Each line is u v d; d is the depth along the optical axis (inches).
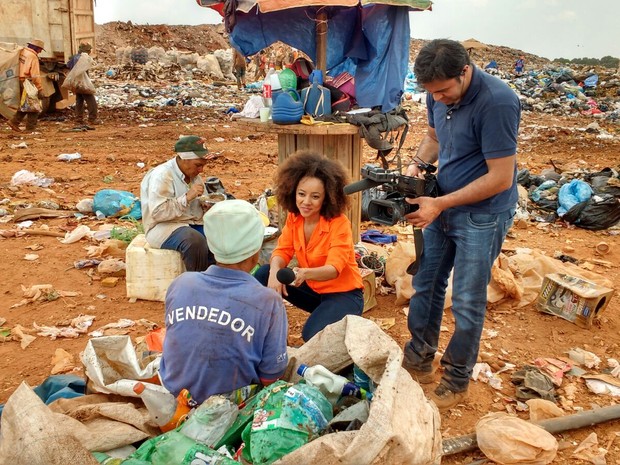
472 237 136.9
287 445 93.0
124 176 384.5
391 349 104.6
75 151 452.8
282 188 150.9
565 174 365.1
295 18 229.1
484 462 128.6
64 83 562.6
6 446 86.0
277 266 154.8
